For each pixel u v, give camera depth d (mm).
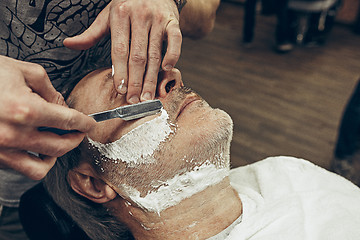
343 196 872
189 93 778
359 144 1595
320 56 2857
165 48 823
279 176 952
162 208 763
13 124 487
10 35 816
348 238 775
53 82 895
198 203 776
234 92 2461
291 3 2775
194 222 785
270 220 823
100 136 724
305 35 2971
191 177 737
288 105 2301
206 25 1135
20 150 534
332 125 2117
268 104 2318
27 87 509
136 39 660
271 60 2828
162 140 714
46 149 539
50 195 894
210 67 2764
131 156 717
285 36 2854
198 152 728
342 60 2793
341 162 1622
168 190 743
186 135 728
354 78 2568
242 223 828
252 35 2996
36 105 486
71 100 785
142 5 672
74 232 888
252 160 1894
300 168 976
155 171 725
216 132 739
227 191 822
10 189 1067
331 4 2771
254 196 906
